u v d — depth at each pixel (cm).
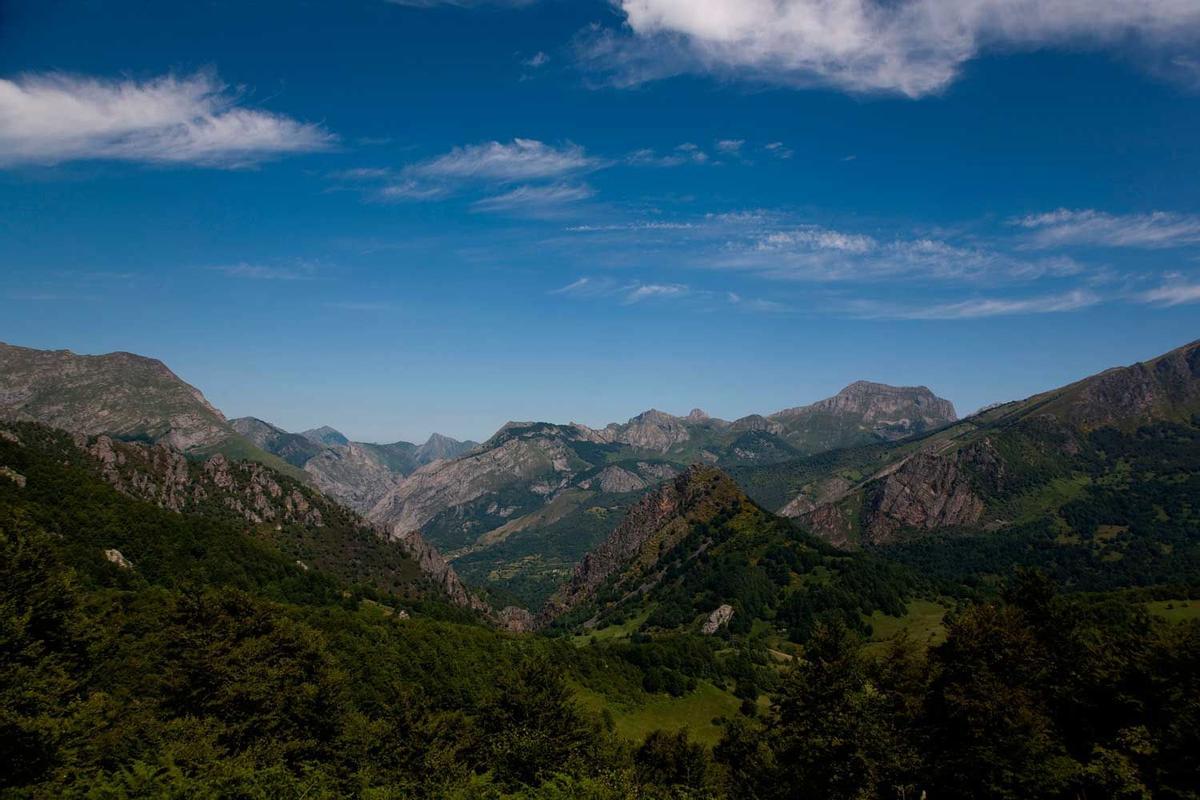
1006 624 6550
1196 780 4700
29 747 3791
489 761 6438
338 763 6178
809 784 6084
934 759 5769
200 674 6031
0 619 4303
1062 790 5100
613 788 5459
